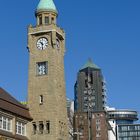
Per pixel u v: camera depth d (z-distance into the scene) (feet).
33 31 322.14
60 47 328.29
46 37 318.04
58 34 322.96
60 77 318.65
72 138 498.69
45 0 333.62
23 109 295.89
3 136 259.39
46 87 306.76
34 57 317.83
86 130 650.02
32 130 299.79
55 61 312.71
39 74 312.50
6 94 294.25
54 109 299.58
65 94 322.55
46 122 298.76
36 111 303.68
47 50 315.17
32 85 311.27
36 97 307.17
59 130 300.61
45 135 295.28
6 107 268.82
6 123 268.82
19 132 284.61
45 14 327.88
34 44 320.91
